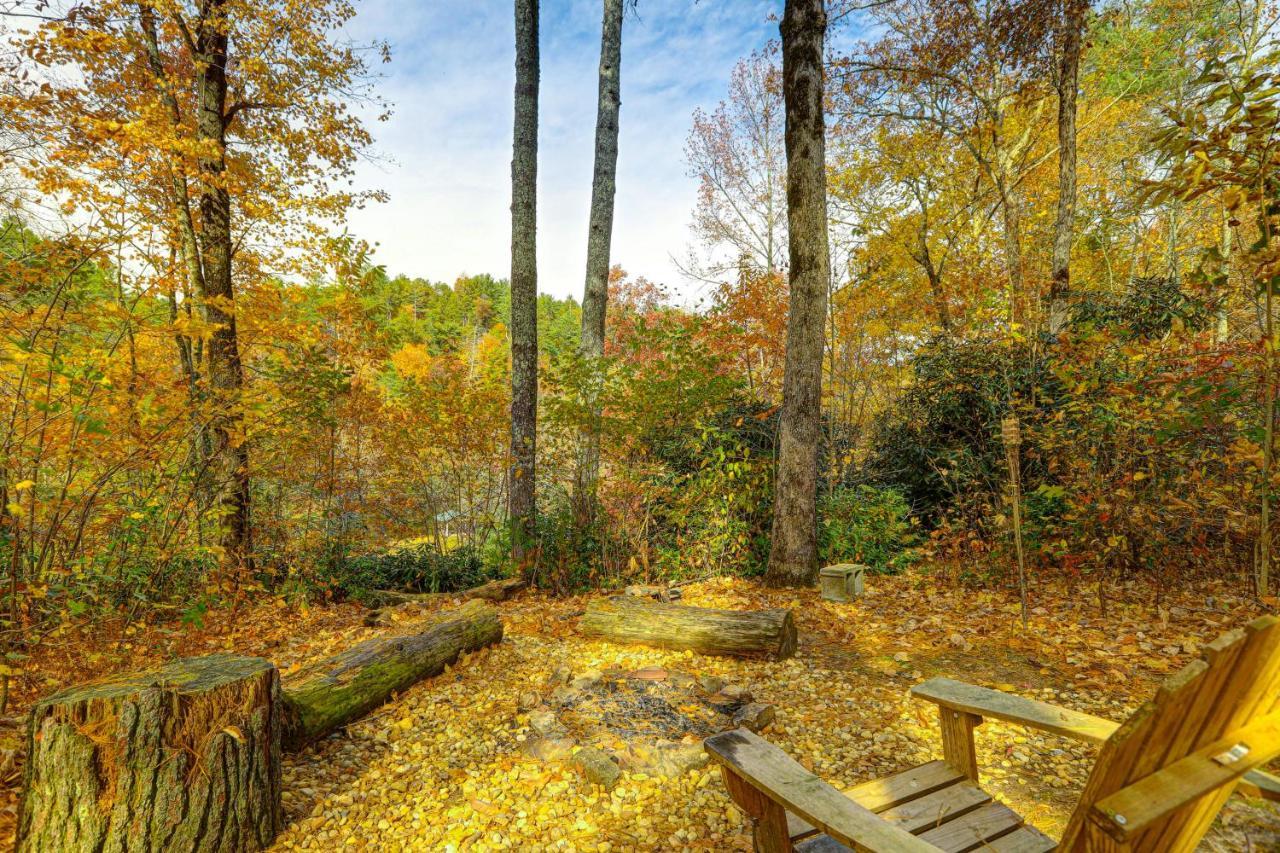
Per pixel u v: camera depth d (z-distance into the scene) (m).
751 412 9.12
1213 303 6.71
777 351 12.41
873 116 15.04
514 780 3.06
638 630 4.98
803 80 6.49
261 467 6.91
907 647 4.80
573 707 3.75
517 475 8.34
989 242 15.11
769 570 6.93
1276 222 3.96
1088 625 4.89
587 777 3.04
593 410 8.02
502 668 4.59
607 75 10.09
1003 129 14.55
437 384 9.30
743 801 1.86
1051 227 15.28
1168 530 5.51
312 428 7.43
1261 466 4.65
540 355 10.77
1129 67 15.58
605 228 10.02
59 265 3.78
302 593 7.09
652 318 17.73
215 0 7.92
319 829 2.69
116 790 2.20
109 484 4.25
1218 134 3.78
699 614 4.89
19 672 3.22
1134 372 5.93
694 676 4.23
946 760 2.18
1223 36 12.91
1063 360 6.37
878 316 14.59
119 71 8.19
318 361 7.15
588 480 8.29
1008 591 6.10
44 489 3.87
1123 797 0.97
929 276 15.05
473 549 9.18
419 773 3.14
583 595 7.19
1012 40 11.34
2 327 3.39
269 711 2.61
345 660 3.93
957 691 2.17
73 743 2.17
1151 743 0.96
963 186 16.20
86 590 4.08
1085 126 15.34
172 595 5.67
